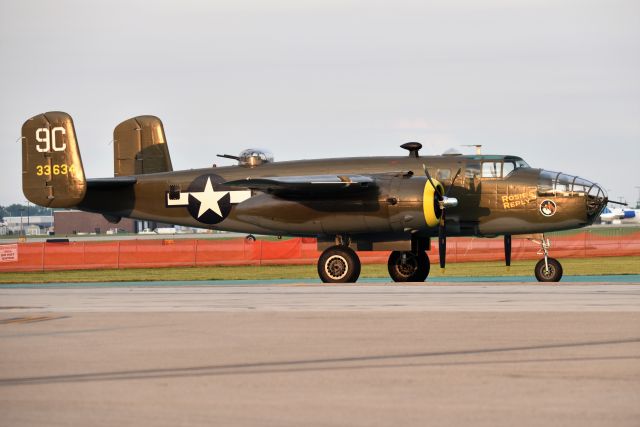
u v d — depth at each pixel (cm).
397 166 6297
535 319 3105
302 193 5981
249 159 6712
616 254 9969
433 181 5809
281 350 2498
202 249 10112
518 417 1652
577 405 1742
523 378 2028
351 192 5875
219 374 2141
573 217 6050
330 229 5972
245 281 7200
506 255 6475
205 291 5197
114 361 2358
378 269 8762
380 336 2745
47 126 6769
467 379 2028
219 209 6706
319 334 2819
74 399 1869
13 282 7688
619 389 1891
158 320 3319
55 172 6756
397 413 1702
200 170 6856
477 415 1673
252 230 6662
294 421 1645
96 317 3491
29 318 3491
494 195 6166
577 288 4709
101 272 9219
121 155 7656
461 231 6306
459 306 3662
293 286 5609
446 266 8975
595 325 2914
